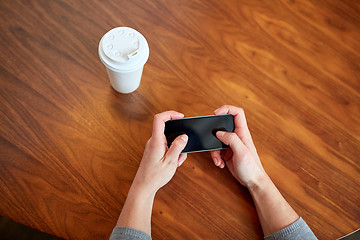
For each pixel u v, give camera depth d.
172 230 0.73
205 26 0.91
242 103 0.86
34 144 0.75
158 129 0.71
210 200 0.76
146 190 0.70
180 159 0.76
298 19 0.95
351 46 0.94
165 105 0.84
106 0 0.88
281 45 0.92
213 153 0.79
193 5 0.92
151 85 0.84
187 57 0.87
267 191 0.75
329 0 0.98
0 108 0.76
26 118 0.76
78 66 0.82
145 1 0.90
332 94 0.89
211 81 0.86
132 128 0.80
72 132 0.77
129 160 0.77
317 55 0.92
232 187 0.78
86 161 0.75
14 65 0.80
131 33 0.63
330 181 0.81
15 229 0.72
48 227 0.69
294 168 0.81
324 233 0.77
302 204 0.79
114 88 0.81
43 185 0.72
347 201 0.80
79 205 0.72
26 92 0.78
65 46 0.83
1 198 0.69
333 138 0.85
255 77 0.88
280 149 0.83
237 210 0.76
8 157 0.73
